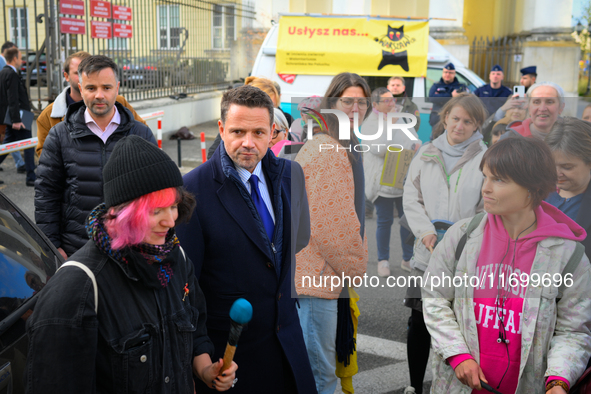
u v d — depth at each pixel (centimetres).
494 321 188
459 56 1412
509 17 1739
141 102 1150
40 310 135
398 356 349
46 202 303
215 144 295
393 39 652
